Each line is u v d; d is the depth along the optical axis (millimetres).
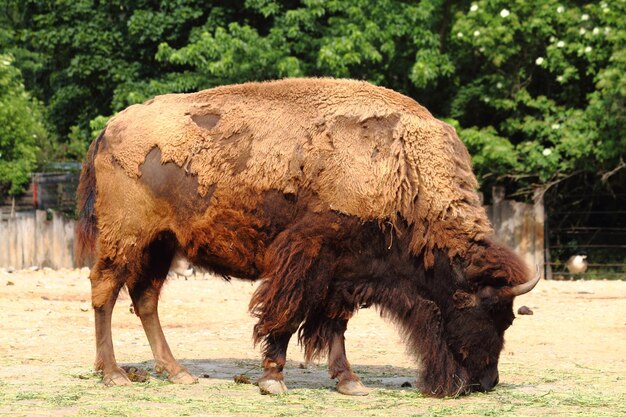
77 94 29641
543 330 12367
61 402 7531
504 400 7773
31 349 10664
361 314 14133
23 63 34031
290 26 23328
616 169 21297
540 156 21234
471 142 21562
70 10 28625
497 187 20656
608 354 10562
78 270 20219
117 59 28094
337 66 21859
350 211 7895
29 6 31859
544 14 21734
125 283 8758
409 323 8086
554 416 7105
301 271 7887
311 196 7969
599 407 7469
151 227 8445
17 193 27422
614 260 23141
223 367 9609
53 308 14062
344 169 7918
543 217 20484
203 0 26734
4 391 8023
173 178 8320
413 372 9375
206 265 8523
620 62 20531
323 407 7445
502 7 22203
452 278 7988
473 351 7988
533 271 8203
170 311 14023
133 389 8203
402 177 7918
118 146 8508
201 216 8234
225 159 8172
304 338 8258
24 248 21062
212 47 22438
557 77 21953
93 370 9195
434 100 24609
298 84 8422
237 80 22969
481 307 7949
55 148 31391
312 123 8117
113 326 12609
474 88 23312
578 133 21078
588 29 21891
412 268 8031
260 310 7988
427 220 7988
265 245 8164
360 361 10102
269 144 8102
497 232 20516
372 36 22172
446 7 23891
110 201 8508
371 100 8203
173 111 8523
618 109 20672
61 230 21266
